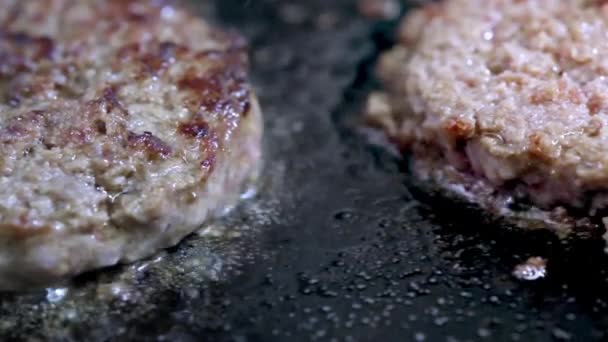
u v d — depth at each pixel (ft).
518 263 0.84
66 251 0.82
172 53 0.96
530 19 0.95
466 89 0.90
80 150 0.85
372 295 0.82
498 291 0.82
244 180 0.91
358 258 0.85
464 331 0.80
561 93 0.88
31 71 0.94
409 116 0.94
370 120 0.97
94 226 0.82
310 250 0.87
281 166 0.95
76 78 0.93
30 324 0.81
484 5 1.00
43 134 0.86
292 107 1.02
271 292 0.83
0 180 0.83
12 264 0.82
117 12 1.04
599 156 0.84
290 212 0.90
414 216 0.89
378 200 0.91
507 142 0.86
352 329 0.80
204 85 0.92
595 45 0.91
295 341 0.80
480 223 0.87
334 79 1.05
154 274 0.85
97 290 0.83
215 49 0.98
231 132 0.88
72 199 0.82
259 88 1.05
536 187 0.87
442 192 0.90
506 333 0.79
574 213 0.86
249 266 0.85
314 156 0.96
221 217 0.89
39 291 0.83
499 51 0.93
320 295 0.83
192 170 0.85
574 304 0.80
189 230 0.86
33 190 0.83
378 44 1.09
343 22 1.12
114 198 0.83
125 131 0.86
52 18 1.03
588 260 0.83
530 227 0.86
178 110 0.89
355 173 0.94
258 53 1.09
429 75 0.93
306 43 1.10
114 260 0.84
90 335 0.81
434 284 0.83
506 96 0.89
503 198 0.88
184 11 1.07
